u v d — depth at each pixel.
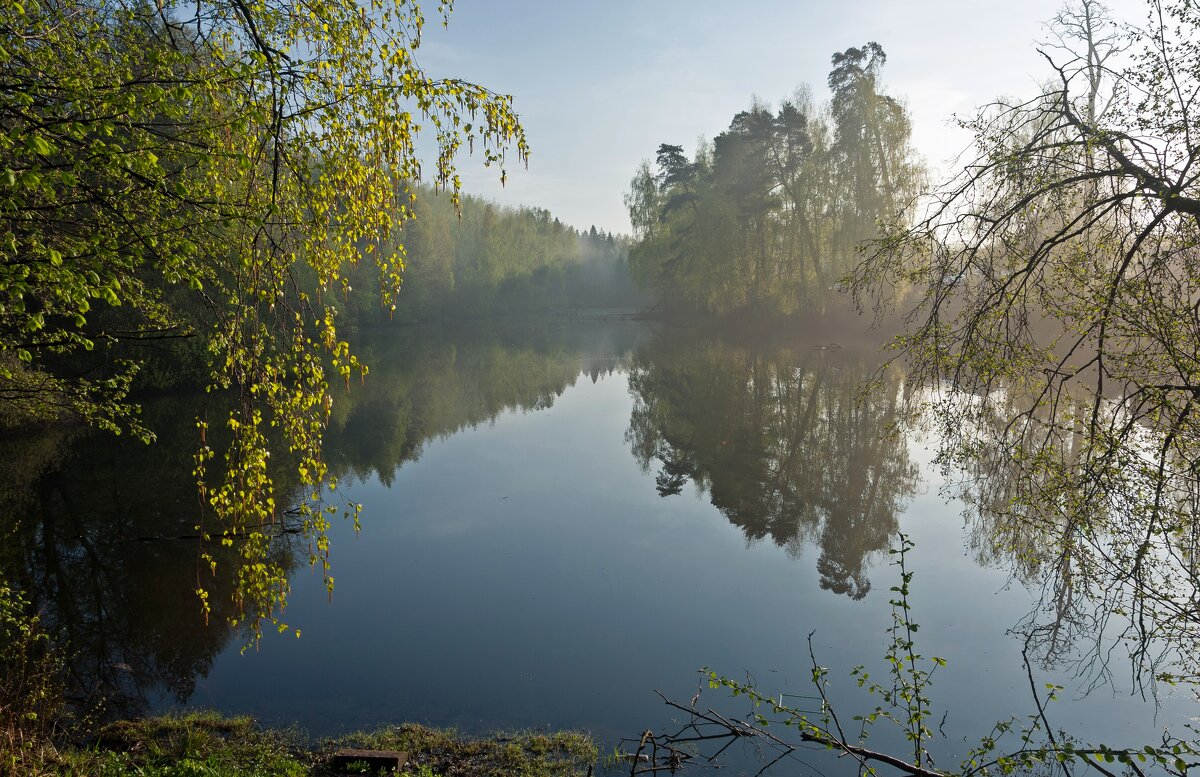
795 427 21.42
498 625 9.14
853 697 7.32
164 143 4.43
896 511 13.63
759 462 17.81
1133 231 5.84
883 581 10.37
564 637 8.78
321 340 4.41
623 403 27.30
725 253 46.25
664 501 14.86
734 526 13.17
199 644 8.59
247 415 4.39
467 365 39.94
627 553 11.80
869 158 33.78
